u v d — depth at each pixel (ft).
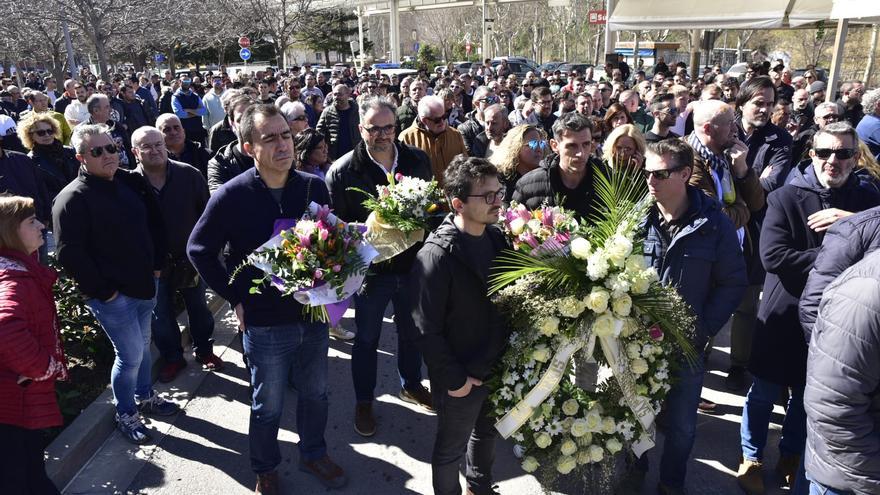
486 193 7.66
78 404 12.67
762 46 129.49
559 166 11.73
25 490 8.37
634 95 23.49
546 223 8.50
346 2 129.70
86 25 58.18
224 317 17.62
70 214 10.36
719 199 11.33
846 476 6.27
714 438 11.81
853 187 9.91
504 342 8.55
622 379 8.13
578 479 9.70
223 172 14.07
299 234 8.54
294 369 10.14
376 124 11.70
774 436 11.89
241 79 45.29
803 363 9.66
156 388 13.64
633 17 44.88
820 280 8.18
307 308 8.86
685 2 41.73
